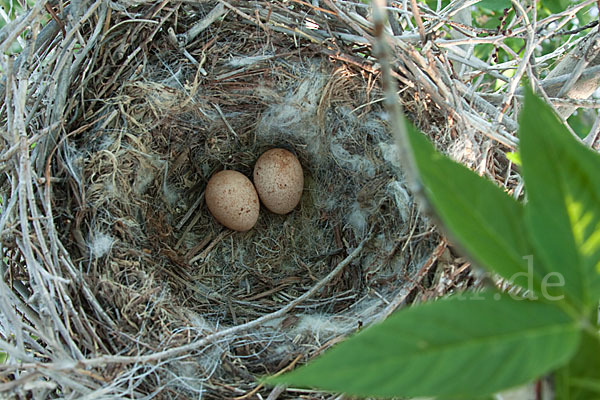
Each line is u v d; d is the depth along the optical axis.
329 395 0.32
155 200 0.41
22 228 0.32
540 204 0.17
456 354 0.15
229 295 0.42
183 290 0.40
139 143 0.39
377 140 0.41
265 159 0.43
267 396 0.33
